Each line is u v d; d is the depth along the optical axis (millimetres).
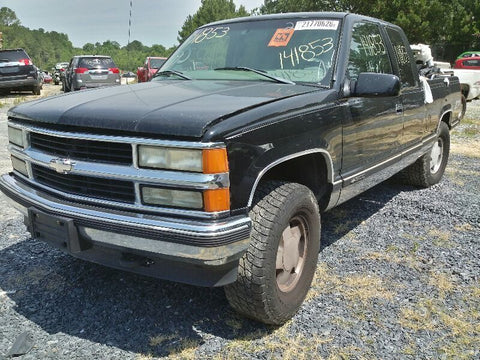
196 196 2291
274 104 2664
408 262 3693
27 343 2631
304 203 2771
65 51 172125
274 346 2633
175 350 2600
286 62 3504
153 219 2369
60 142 2676
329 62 3389
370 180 3840
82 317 2922
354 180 3496
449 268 3590
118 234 2447
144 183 2391
